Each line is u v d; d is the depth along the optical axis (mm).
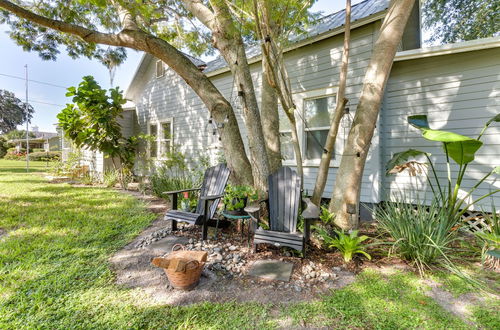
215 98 3758
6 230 3594
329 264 2572
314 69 5223
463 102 4035
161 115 8758
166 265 2086
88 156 9883
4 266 2469
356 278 2334
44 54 6383
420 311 1863
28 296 2004
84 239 3236
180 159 7133
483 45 3641
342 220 3082
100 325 1705
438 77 4242
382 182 4746
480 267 2602
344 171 3146
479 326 1707
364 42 4539
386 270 2492
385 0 5016
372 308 1894
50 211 4586
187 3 3941
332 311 1854
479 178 3934
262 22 3248
